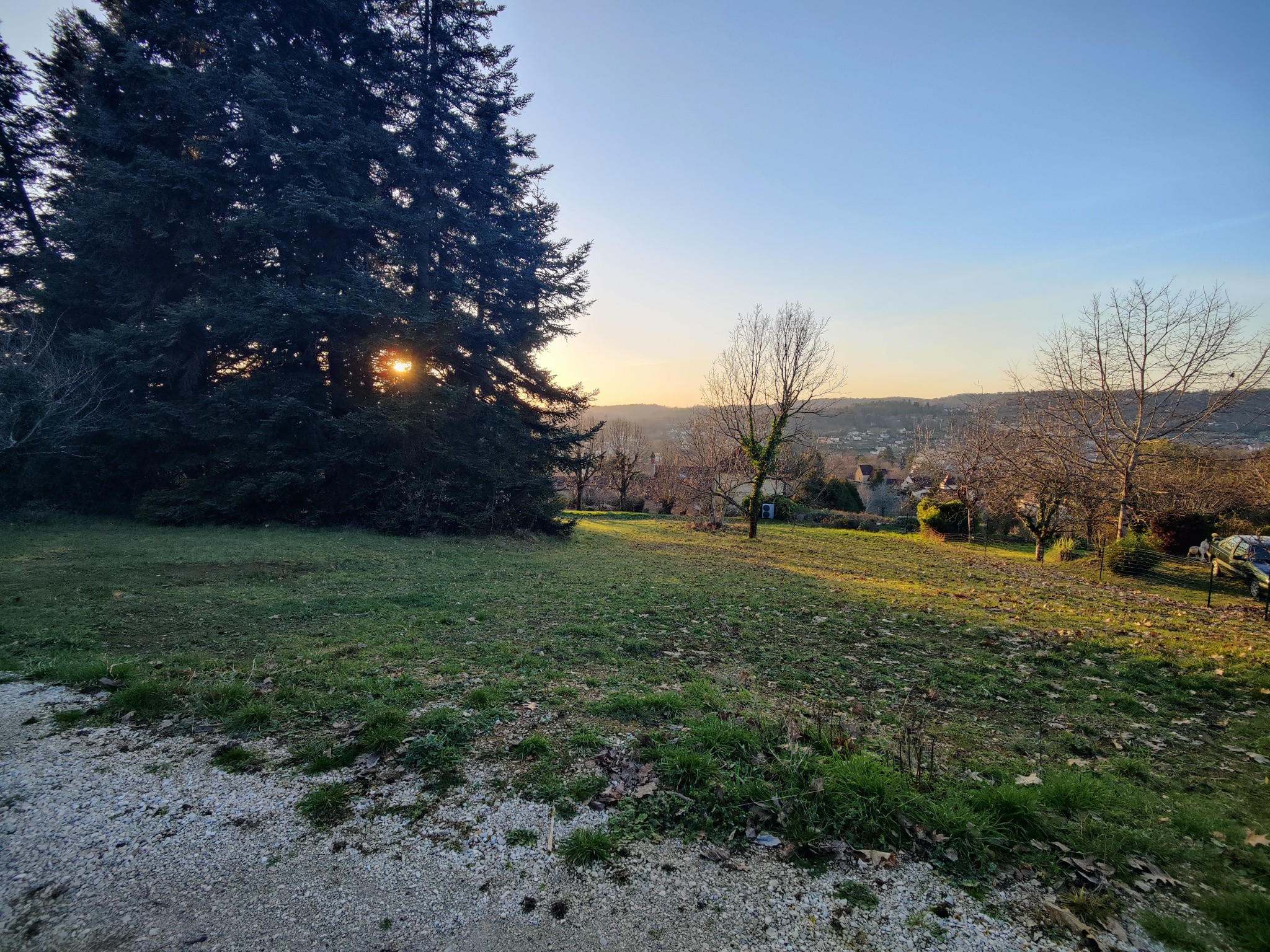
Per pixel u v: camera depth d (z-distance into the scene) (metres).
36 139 18.56
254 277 15.95
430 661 5.27
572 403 20.42
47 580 8.02
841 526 31.67
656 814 2.84
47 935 2.03
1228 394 17.11
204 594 7.66
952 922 2.19
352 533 14.98
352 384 17.06
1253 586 13.45
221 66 15.21
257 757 3.31
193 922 2.11
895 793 2.94
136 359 14.02
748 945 2.07
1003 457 20.31
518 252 19.31
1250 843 2.87
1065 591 12.90
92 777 3.06
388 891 2.29
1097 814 3.04
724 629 7.20
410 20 18.22
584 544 17.41
